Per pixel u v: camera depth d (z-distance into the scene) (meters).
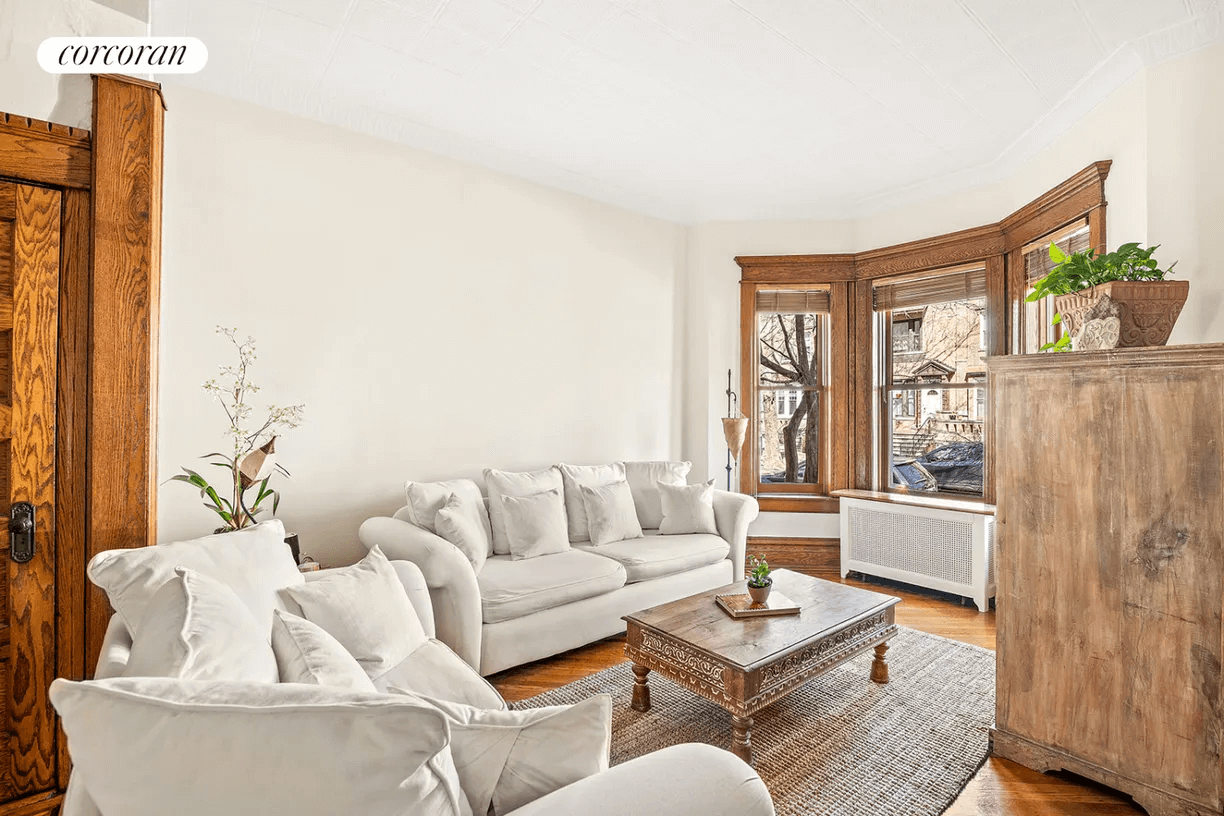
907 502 4.25
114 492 1.96
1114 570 1.96
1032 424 2.17
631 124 3.52
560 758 1.03
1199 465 1.79
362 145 3.37
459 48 2.76
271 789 0.70
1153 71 2.64
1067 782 2.09
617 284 4.59
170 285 2.79
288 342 3.11
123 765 0.72
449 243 3.71
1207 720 1.77
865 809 1.93
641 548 3.58
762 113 3.38
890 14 2.51
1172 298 2.02
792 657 2.29
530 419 4.08
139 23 2.04
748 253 4.98
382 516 3.42
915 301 4.61
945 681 2.84
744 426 4.68
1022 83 3.05
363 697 0.75
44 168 1.87
